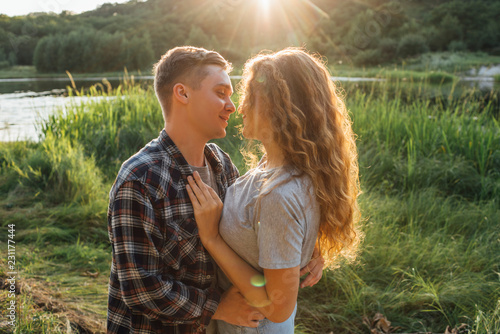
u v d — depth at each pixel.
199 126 1.21
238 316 1.20
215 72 1.20
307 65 1.14
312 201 1.08
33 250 3.19
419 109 6.06
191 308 1.12
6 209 3.93
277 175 1.07
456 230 3.37
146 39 40.34
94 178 4.41
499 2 43.78
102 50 37.94
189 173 1.18
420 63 31.11
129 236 1.07
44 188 4.37
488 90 11.51
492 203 3.76
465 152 4.86
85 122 6.16
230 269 1.13
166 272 1.15
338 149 1.16
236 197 1.15
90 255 3.12
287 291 1.04
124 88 8.35
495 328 1.99
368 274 2.70
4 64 30.48
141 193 1.08
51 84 27.16
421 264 2.77
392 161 4.62
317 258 1.36
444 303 2.43
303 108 1.12
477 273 2.69
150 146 1.20
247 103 1.15
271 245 1.02
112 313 1.21
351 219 1.19
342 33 35.44
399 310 2.44
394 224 3.28
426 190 4.05
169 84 1.20
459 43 37.91
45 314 2.04
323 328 2.33
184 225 1.15
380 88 7.92
